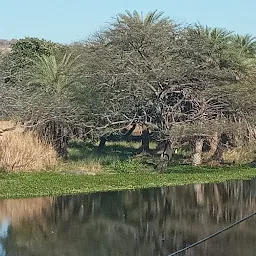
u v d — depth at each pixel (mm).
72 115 37469
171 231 19703
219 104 38219
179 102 37000
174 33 39500
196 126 36031
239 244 17656
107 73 37688
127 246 17547
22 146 32906
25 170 32688
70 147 46281
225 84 38594
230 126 36938
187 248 16875
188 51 38656
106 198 26234
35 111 36062
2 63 56969
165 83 36656
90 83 39375
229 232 19359
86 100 39219
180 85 37125
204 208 23984
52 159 34062
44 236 18828
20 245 17609
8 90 40562
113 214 22672
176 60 38000
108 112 38344
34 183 29188
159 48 38312
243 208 24031
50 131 36938
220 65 39562
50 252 16875
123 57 37844
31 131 35250
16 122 36344
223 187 29859
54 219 21547
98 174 33406
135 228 20078
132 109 37656
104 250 17125
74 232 19453
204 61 38812
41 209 23406
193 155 39125
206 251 16797
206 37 39188
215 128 36250
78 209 23562
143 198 26391
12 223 20734
